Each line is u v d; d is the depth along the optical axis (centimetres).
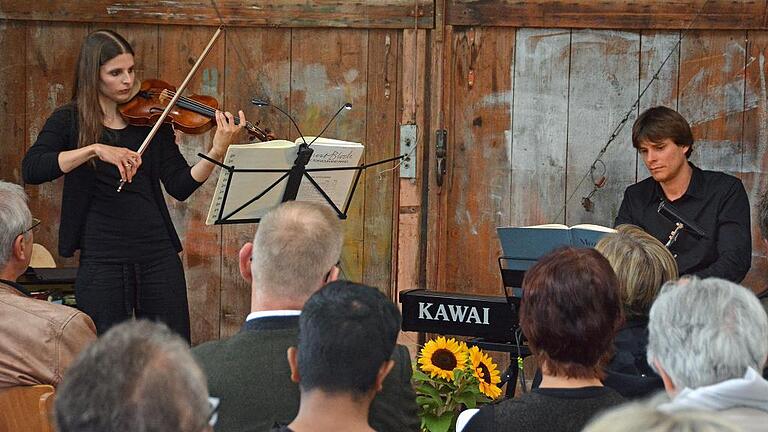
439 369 369
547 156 587
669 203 490
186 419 153
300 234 265
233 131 465
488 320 427
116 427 150
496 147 589
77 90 460
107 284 466
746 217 481
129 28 601
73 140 461
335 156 440
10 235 325
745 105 569
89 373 154
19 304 310
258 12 593
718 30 568
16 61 602
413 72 587
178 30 599
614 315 245
